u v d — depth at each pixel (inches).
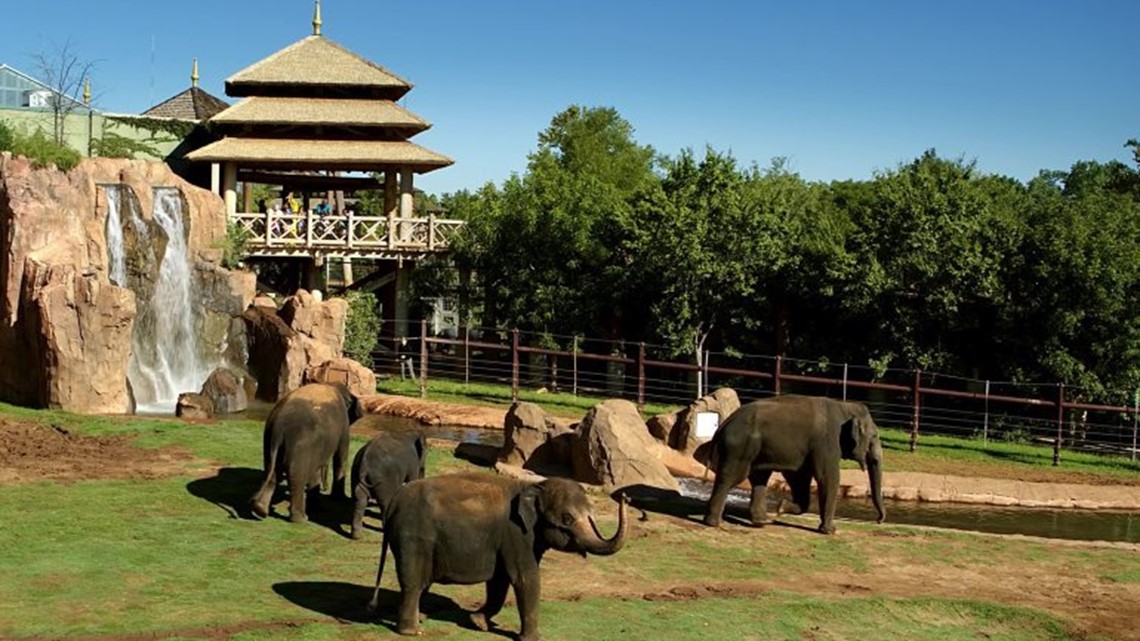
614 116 2942.9
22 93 1808.6
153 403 1145.4
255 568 528.1
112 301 976.3
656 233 1344.7
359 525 592.7
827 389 1359.5
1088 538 788.0
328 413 637.3
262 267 1943.9
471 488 436.8
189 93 2091.5
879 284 1238.3
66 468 729.6
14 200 1006.4
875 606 537.3
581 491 429.1
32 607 449.4
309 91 1688.0
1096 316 1170.6
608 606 501.7
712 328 1423.5
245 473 740.0
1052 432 1218.6
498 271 1536.7
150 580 497.4
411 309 1736.0
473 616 456.4
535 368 1498.5
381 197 2664.9
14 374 995.3
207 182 1793.8
